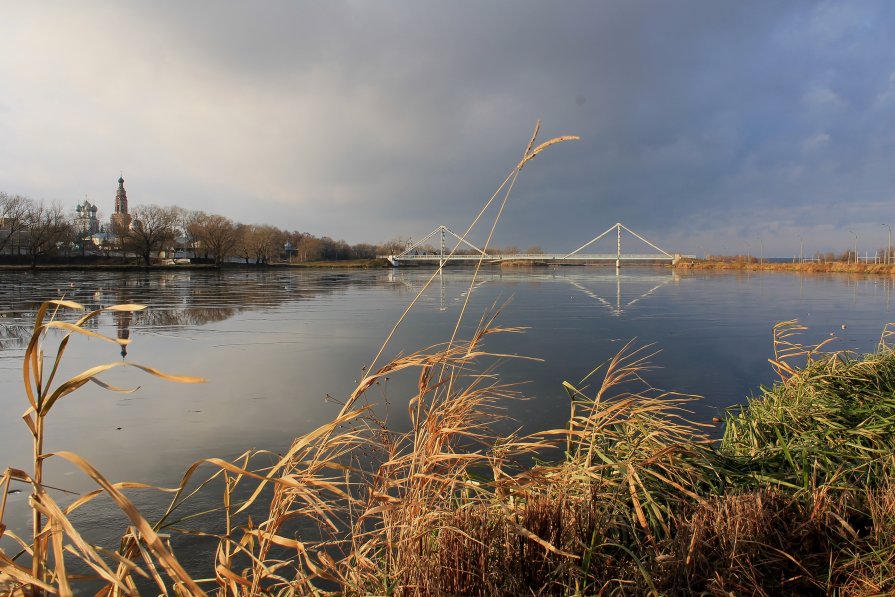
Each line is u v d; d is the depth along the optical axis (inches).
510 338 557.3
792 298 1119.6
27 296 1093.8
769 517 97.0
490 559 83.5
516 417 262.5
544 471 97.7
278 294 1295.5
